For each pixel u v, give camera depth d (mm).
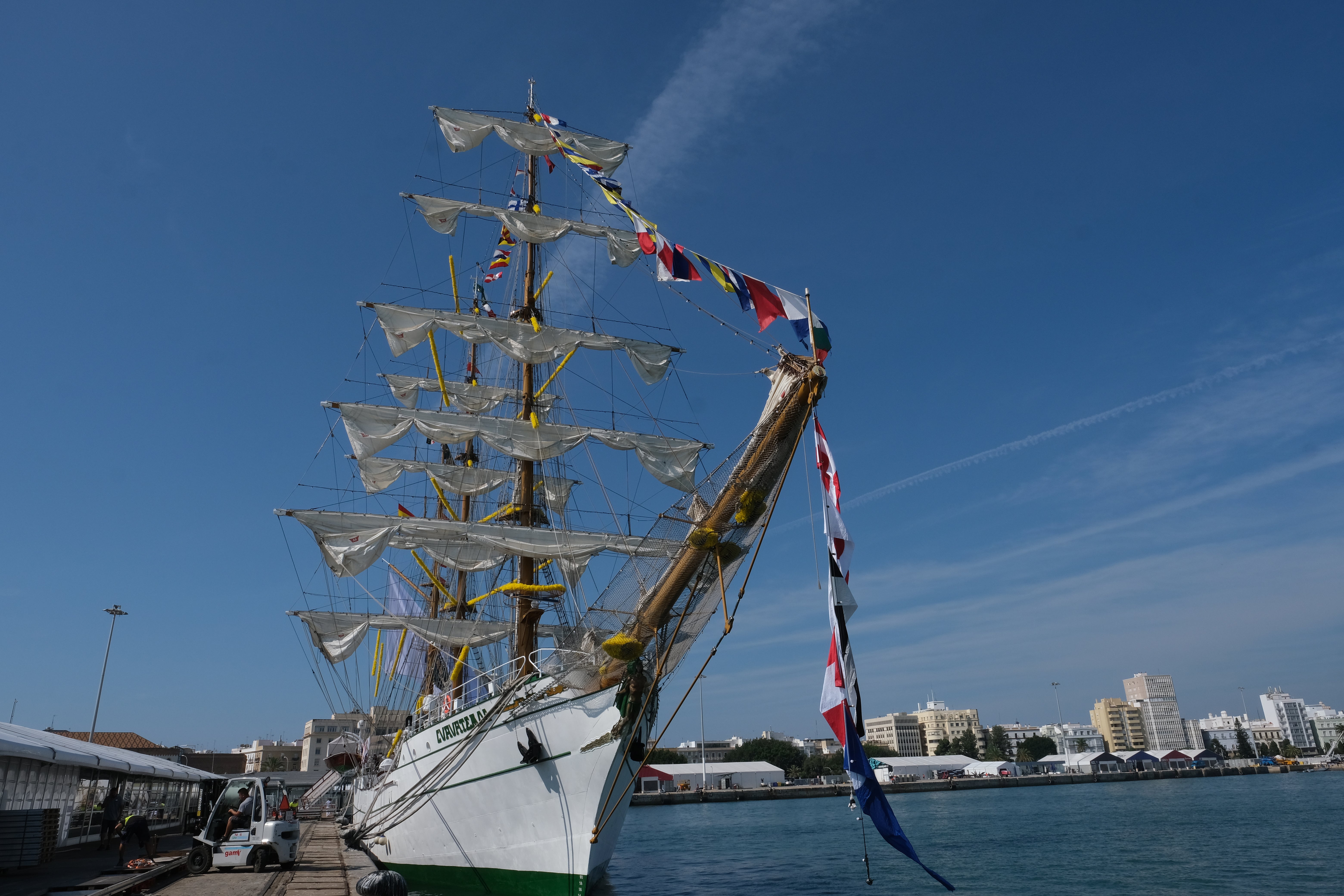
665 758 178500
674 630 24406
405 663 49188
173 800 62844
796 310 22422
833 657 19047
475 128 38156
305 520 30938
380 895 21312
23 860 27203
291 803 30531
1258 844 48500
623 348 36750
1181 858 43531
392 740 45062
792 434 23125
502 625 36562
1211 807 79125
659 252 24391
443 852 28500
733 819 87438
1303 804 77938
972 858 46219
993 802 103750
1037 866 42094
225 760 136500
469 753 27469
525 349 35656
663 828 78000
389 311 34469
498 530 31656
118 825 35844
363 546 31188
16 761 30812
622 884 38469
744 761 179000
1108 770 169125
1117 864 41938
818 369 22234
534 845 25125
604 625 24453
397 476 36812
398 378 42438
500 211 37875
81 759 28047
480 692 29484
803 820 81375
